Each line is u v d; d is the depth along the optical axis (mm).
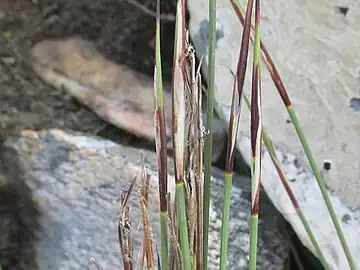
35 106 708
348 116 512
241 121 532
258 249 538
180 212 331
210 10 345
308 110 520
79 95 698
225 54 549
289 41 532
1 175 618
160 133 327
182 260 344
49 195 594
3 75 739
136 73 707
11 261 621
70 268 584
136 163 566
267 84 529
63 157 593
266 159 515
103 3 790
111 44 750
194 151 335
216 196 543
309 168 508
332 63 521
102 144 590
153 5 756
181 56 306
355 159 503
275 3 537
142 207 344
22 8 808
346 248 446
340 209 494
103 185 575
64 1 802
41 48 752
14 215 622
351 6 520
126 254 347
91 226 577
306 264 558
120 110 667
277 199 513
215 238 533
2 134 677
